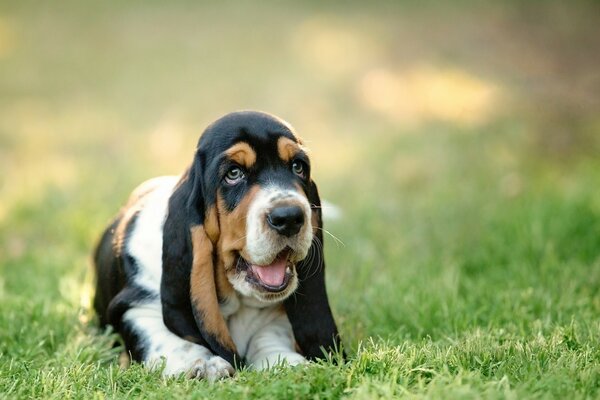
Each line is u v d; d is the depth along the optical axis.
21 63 24.20
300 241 6.62
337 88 21.14
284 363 6.52
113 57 24.92
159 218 7.73
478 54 22.70
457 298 8.94
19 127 18.59
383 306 8.83
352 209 13.01
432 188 14.05
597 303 8.61
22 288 9.91
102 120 19.22
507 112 17.52
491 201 13.05
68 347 7.68
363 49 24.39
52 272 10.58
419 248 11.47
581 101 16.86
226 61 24.12
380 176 14.81
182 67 23.78
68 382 6.66
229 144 6.88
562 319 8.19
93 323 8.53
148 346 7.21
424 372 6.40
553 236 11.21
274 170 6.89
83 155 16.55
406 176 14.64
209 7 30.36
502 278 10.01
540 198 12.62
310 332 7.28
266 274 6.77
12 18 28.56
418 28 26.36
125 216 8.24
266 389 5.94
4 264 11.16
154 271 7.55
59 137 17.91
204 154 6.99
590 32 24.34
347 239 11.78
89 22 28.50
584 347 6.89
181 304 7.09
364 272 10.14
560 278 9.57
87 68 23.86
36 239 12.38
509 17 26.72
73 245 11.98
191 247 6.94
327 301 7.38
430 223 12.36
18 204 13.45
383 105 19.70
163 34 27.16
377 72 21.97
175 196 7.09
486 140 16.12
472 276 10.37
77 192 13.95
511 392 5.66
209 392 6.13
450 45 23.88
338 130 18.14
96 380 6.68
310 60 23.83
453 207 12.89
